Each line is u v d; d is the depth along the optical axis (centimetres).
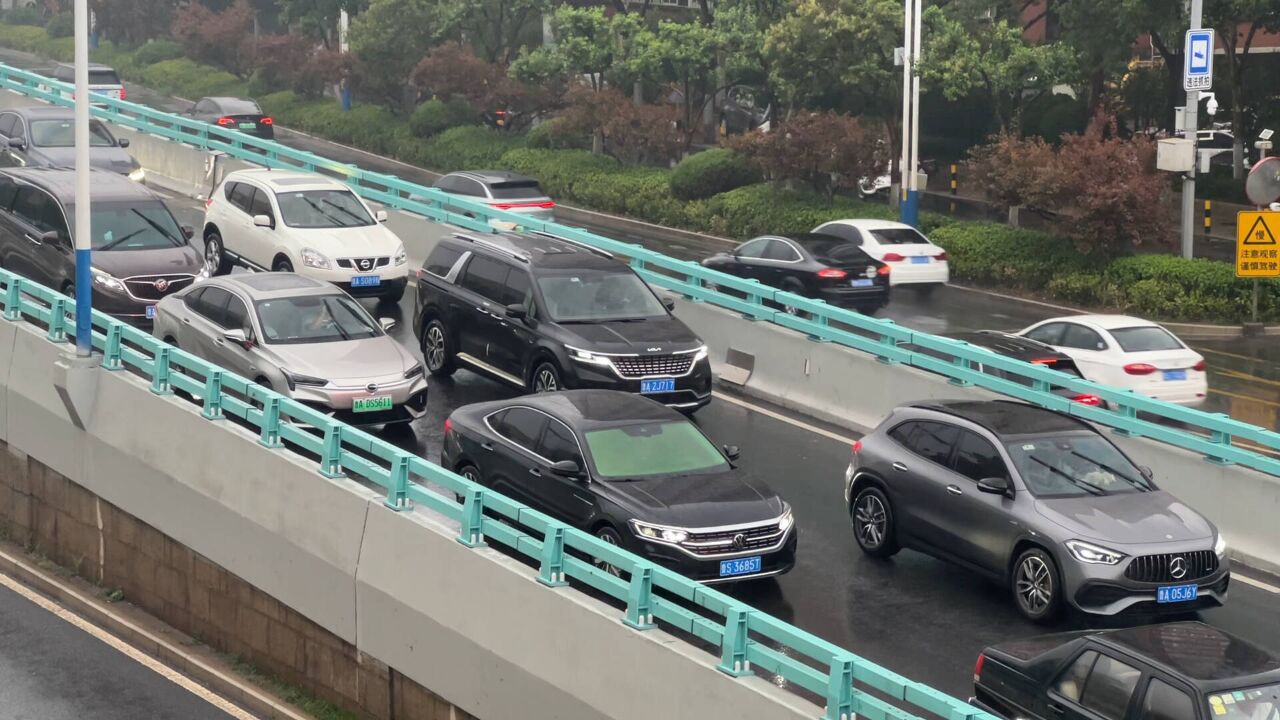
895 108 4316
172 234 2219
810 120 3953
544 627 1127
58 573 1725
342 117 5603
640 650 1049
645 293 1959
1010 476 1360
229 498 1463
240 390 1474
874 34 4109
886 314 2952
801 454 1841
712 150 4325
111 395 1639
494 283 1966
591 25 4797
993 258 3356
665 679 1030
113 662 1490
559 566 1134
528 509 1163
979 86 4050
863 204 3984
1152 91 4609
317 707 1360
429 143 5131
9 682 1432
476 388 2017
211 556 1493
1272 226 2438
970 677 1213
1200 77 3114
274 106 6034
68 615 1616
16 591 1681
